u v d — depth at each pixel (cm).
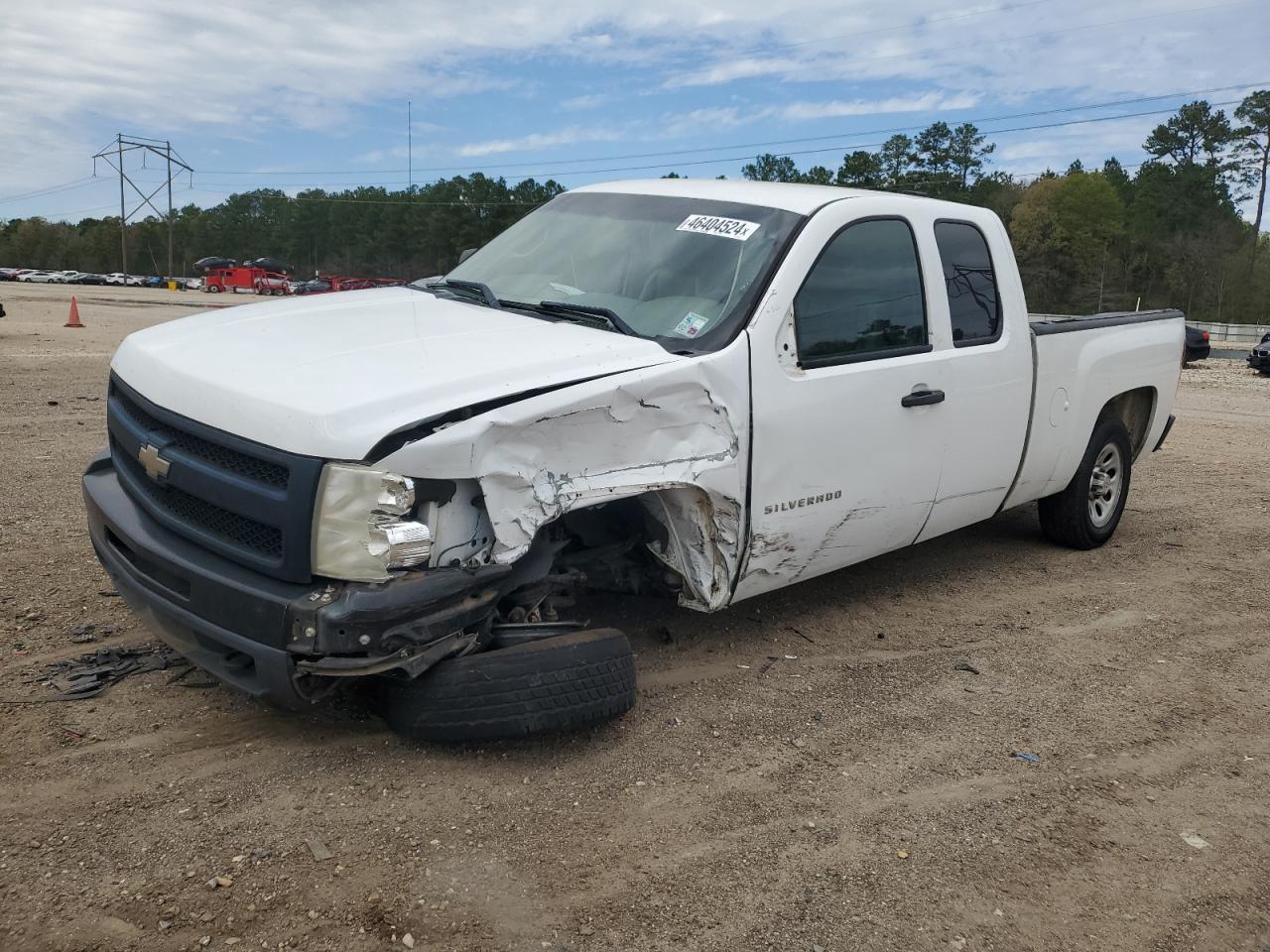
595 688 335
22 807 295
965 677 446
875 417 443
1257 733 411
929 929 276
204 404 324
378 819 303
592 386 335
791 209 441
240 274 7850
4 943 240
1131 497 834
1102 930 283
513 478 316
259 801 307
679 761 354
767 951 262
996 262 531
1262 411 1534
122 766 321
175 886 266
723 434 380
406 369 327
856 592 552
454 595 309
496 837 300
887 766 364
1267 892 306
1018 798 348
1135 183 11956
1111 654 485
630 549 417
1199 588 594
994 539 680
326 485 294
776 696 412
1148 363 659
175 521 331
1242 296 9425
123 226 10975
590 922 267
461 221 10788
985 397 508
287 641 295
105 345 1791
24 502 618
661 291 417
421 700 324
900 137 10344
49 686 370
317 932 254
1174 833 334
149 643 415
